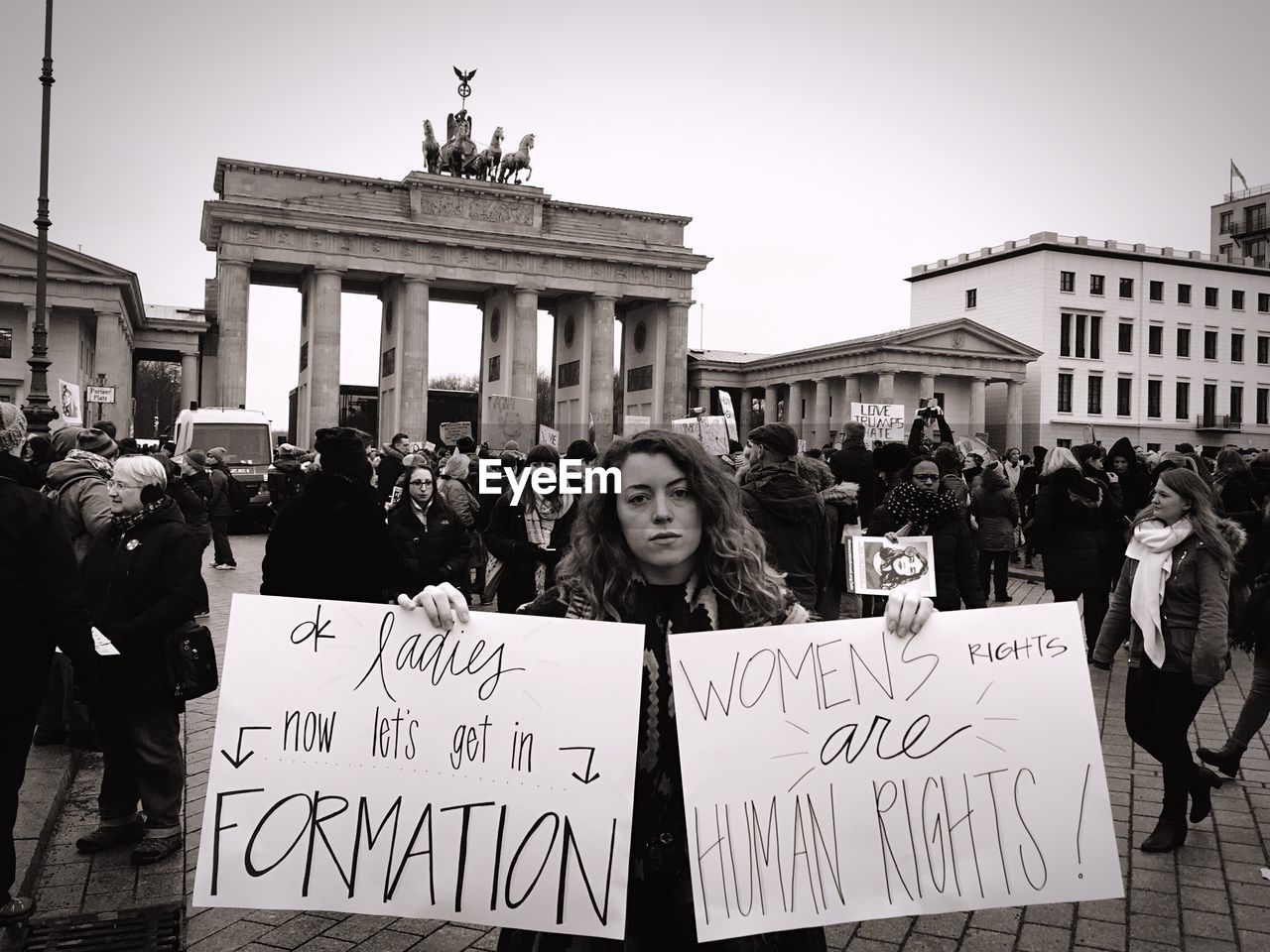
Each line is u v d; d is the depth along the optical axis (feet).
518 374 248.11
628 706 9.90
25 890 19.02
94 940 17.57
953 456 46.01
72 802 24.89
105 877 20.15
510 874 9.81
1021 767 10.14
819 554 28.09
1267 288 311.06
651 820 9.89
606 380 257.75
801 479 27.40
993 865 9.97
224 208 219.82
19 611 17.87
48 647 18.40
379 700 10.18
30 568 18.06
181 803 21.62
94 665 18.81
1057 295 285.43
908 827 9.93
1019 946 17.22
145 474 21.79
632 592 10.32
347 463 21.98
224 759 10.08
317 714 10.18
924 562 25.20
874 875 9.82
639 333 281.74
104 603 21.59
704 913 9.50
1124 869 20.52
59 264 212.43
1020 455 98.12
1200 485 21.29
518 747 9.96
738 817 9.70
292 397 272.10
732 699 9.87
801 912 9.63
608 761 9.84
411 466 34.27
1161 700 21.56
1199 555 21.26
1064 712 10.23
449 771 10.01
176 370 422.82
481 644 10.18
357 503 21.90
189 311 283.79
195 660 20.89
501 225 247.09
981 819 10.03
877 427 103.24
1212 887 19.62
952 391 273.95
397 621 10.31
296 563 21.75
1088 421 288.30
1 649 17.61
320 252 229.45
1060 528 41.11
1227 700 36.73
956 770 10.08
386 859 9.95
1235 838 22.22
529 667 10.07
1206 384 304.30
